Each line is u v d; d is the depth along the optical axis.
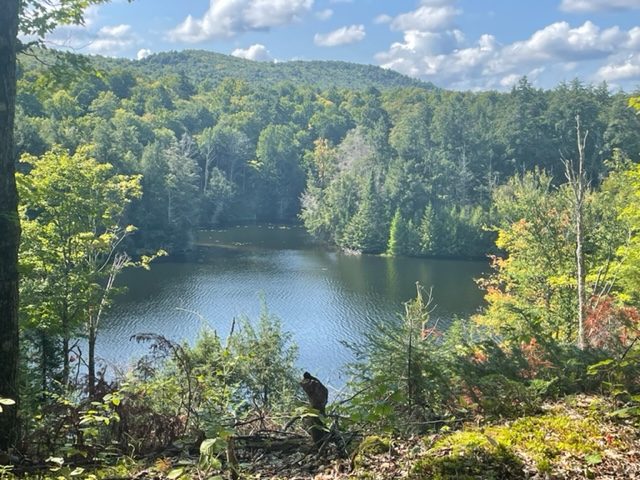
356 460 4.15
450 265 57.78
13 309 6.02
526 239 22.50
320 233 72.44
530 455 3.81
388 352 5.61
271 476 4.37
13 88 6.07
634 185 15.70
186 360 6.26
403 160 81.31
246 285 44.16
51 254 18.38
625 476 3.54
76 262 19.34
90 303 19.09
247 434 5.73
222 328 31.41
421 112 105.38
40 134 51.53
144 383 6.33
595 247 21.27
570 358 5.98
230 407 6.91
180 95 152.50
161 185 58.88
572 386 5.56
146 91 130.75
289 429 5.85
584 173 18.28
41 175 18.91
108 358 24.95
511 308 7.07
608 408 4.76
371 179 70.94
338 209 70.19
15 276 6.09
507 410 4.98
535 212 22.42
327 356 27.66
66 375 12.64
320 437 4.89
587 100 90.06
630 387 5.35
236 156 99.88
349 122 136.62
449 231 63.31
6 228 6.00
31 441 5.04
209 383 6.68
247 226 85.12
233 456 3.95
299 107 148.62
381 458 4.20
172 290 41.38
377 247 65.94
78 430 4.88
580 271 17.33
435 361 5.56
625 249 17.66
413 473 3.69
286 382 13.15
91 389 5.60
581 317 14.59
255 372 12.98
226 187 87.81
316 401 4.92
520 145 85.06
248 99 150.38
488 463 3.68
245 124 122.06
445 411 5.27
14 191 6.13
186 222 63.06
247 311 35.81
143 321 32.72
